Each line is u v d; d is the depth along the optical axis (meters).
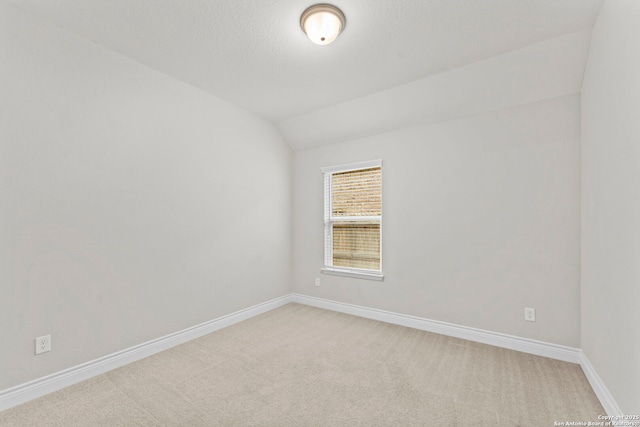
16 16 1.84
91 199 2.19
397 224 3.30
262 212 3.72
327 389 1.99
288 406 1.81
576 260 2.38
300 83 2.87
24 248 1.86
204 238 3.02
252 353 2.55
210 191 3.08
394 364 2.35
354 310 3.62
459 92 2.76
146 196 2.53
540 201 2.53
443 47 2.29
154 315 2.58
